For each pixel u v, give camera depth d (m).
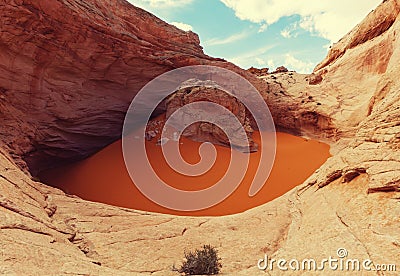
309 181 13.22
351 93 28.78
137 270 7.20
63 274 5.01
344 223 7.54
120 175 18.33
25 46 16.09
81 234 8.83
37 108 17.70
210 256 7.30
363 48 30.41
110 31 19.83
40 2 15.86
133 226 10.27
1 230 5.91
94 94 21.19
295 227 9.68
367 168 8.84
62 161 21.36
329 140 27.83
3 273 4.25
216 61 29.80
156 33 28.94
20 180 10.67
